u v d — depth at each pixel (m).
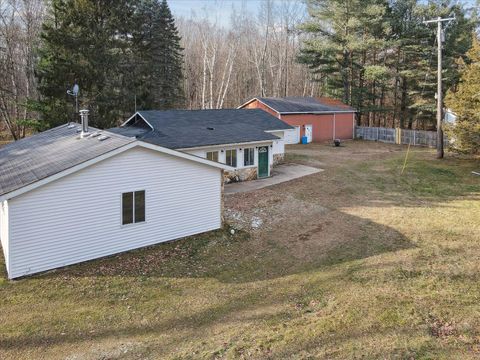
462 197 19.69
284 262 12.45
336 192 20.42
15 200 10.62
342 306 9.51
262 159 23.67
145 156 12.91
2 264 11.94
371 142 38.84
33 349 7.99
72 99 28.98
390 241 13.91
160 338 8.40
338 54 43.53
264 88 54.88
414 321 8.75
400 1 43.66
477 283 10.62
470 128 23.30
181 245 13.64
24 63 40.00
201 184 14.51
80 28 29.03
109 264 12.03
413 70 42.25
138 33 37.34
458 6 41.44
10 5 36.25
